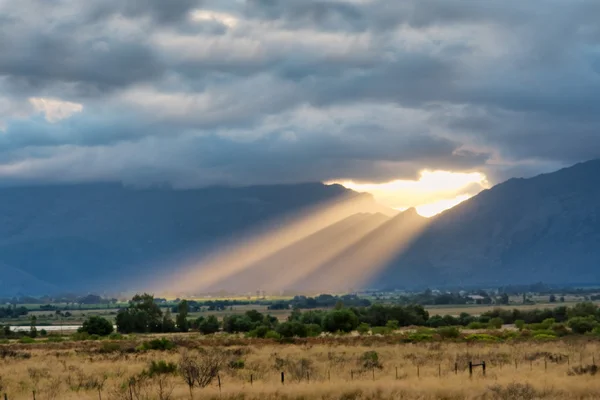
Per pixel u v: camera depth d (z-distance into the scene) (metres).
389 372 80.00
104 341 184.62
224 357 100.19
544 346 126.19
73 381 79.00
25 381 81.12
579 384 62.75
